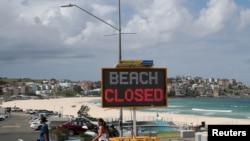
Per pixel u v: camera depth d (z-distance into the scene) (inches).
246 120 5004.9
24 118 5029.5
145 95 1082.7
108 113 6496.1
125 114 6097.4
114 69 1077.1
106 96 1074.1
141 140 994.1
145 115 6235.2
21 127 3058.6
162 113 7116.1
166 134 2078.0
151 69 1087.0
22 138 1921.8
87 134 1803.6
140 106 1082.7
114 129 1894.7
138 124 2497.5
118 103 1075.3
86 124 2212.1
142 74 1084.5
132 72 1082.7
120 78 1077.8
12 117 5418.3
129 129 2209.6
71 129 2166.6
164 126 2472.9
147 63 1084.5
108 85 1074.7
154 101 1085.1
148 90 1084.5
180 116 6018.7
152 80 1087.0
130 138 994.1
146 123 2573.8
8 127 3075.8
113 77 1076.5
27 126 3198.8
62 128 2048.5
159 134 2078.0
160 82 1090.1
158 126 2453.2
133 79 1082.1
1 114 4707.2
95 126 2228.1
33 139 1859.0
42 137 1058.7
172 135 2025.1
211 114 6968.5
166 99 1089.4
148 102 1083.3
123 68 1080.2
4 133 2314.2
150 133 1860.2
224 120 4960.6
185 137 1852.9
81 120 2230.6
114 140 986.1
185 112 7731.3
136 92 1080.2
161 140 1733.5
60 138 1766.7
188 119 5226.4
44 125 1060.5
